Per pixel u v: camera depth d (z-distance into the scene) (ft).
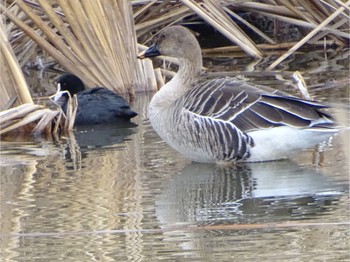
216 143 41.45
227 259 29.55
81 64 58.54
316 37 67.10
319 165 40.96
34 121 50.44
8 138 49.26
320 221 33.09
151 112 43.93
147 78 59.52
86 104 52.49
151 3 66.08
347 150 43.19
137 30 67.21
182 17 68.13
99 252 30.73
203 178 39.81
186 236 32.04
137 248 30.96
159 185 38.78
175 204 35.91
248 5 67.21
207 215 34.47
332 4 65.21
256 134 40.88
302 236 31.48
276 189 37.58
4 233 33.04
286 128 40.63
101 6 57.47
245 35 66.18
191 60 45.19
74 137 48.98
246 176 39.75
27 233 32.96
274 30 72.13
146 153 44.60
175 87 44.65
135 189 38.29
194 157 42.73
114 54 58.39
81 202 36.52
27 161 43.78
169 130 43.01
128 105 52.47
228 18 65.82
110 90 55.31
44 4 57.47
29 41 65.72
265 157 41.52
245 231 32.32
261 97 41.45
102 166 42.22
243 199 36.24
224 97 41.83
